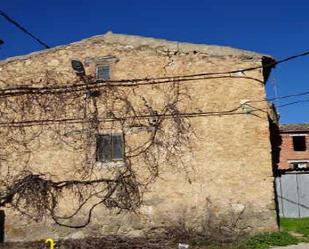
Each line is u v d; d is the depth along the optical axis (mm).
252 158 15117
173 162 15453
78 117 16328
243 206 14859
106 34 16812
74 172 16000
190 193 15188
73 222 15680
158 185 15406
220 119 15508
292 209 23453
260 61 15711
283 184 23828
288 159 40750
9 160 16562
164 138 15633
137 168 15625
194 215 15016
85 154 16047
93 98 16328
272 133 17953
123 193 15531
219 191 15055
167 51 16219
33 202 16078
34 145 16500
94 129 16141
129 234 15250
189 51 16094
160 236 14977
